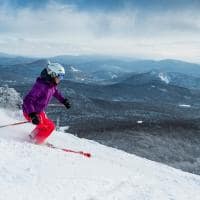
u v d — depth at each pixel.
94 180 5.48
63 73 7.98
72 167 5.78
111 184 5.66
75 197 4.63
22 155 5.59
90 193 4.97
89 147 10.26
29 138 7.88
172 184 7.21
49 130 7.74
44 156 5.94
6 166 4.83
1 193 3.90
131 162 9.73
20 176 4.57
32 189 4.28
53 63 7.89
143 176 6.96
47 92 7.82
